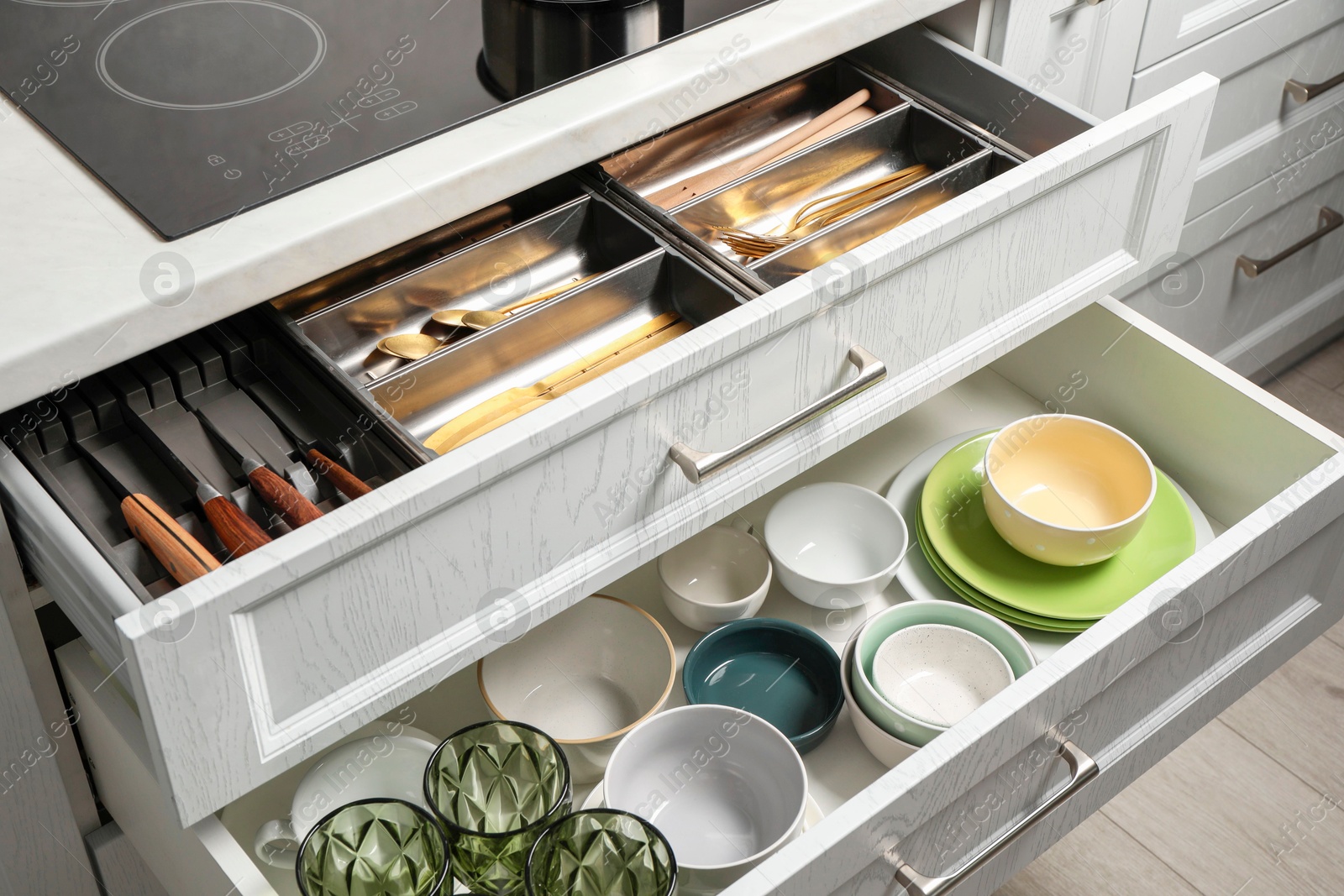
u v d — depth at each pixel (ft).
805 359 2.88
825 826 2.51
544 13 3.31
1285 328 5.91
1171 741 3.53
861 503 3.62
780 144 3.70
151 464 2.77
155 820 2.83
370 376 3.19
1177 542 3.48
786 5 3.29
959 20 3.73
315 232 2.58
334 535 2.20
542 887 2.56
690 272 3.12
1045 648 3.36
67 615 2.59
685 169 3.78
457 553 2.50
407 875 2.67
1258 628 3.48
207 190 2.66
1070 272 3.44
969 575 3.43
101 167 2.73
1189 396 3.57
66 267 2.47
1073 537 3.23
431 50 3.18
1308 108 5.19
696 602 3.30
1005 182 2.97
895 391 3.20
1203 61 4.61
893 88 3.76
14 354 2.28
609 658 3.39
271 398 2.88
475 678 3.37
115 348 2.40
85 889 3.43
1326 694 5.00
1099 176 3.24
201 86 3.02
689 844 3.00
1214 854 4.49
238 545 2.43
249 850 2.94
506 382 3.14
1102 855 4.50
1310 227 5.61
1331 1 4.89
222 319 2.84
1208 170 4.93
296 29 3.28
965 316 3.22
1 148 2.81
